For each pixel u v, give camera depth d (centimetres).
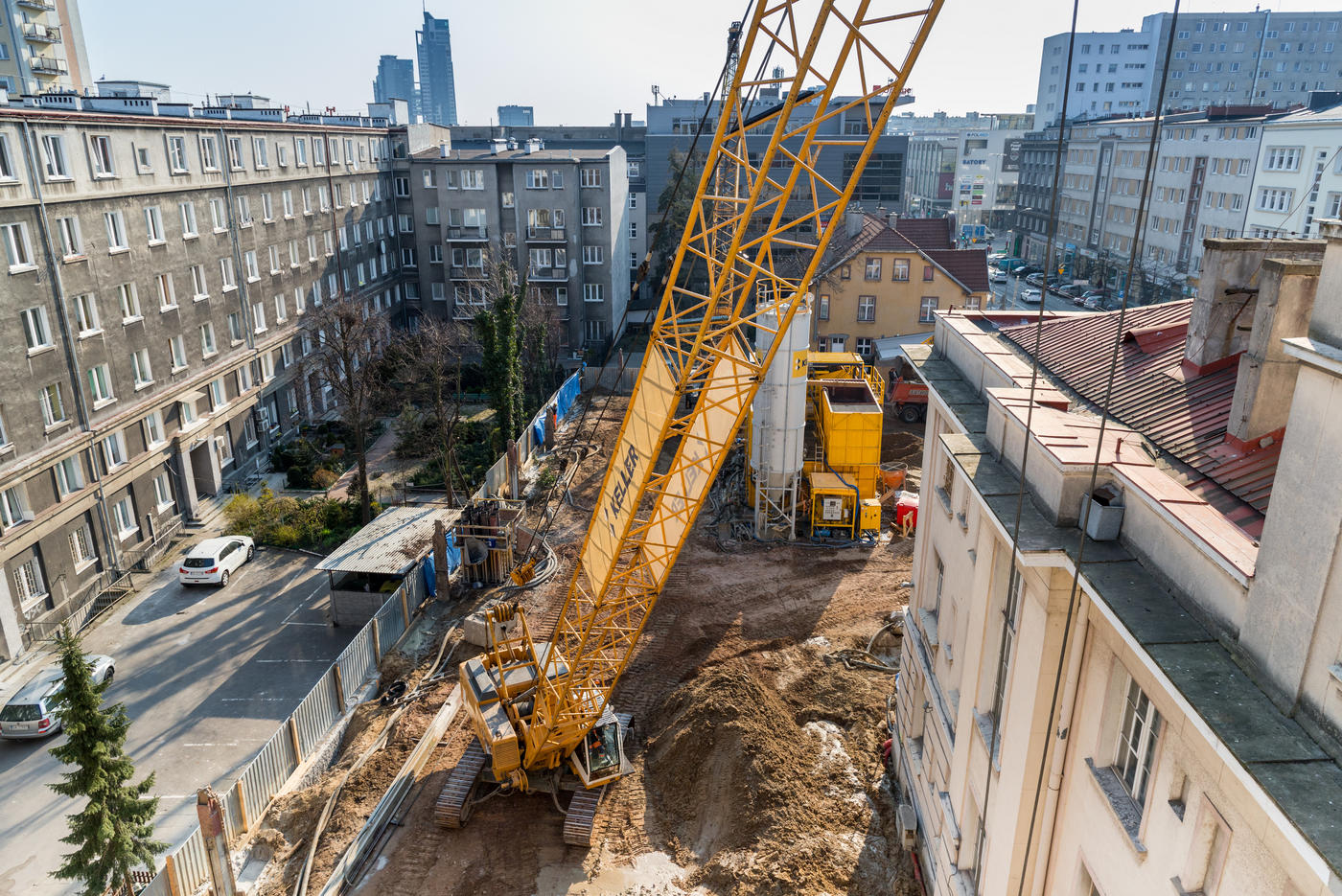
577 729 1967
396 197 6228
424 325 5331
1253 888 737
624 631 2030
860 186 9012
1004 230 12100
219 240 4103
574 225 6069
